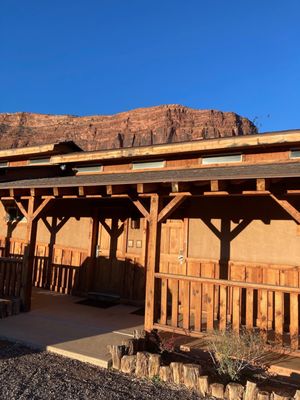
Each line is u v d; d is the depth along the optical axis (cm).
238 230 845
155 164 1034
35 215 873
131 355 551
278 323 569
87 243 1073
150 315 673
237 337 545
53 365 542
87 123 14938
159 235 712
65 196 843
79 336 664
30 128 15162
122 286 996
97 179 828
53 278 1126
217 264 859
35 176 1291
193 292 863
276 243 797
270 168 684
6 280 893
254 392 437
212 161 940
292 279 767
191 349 603
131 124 14338
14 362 544
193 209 910
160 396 455
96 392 456
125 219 1023
